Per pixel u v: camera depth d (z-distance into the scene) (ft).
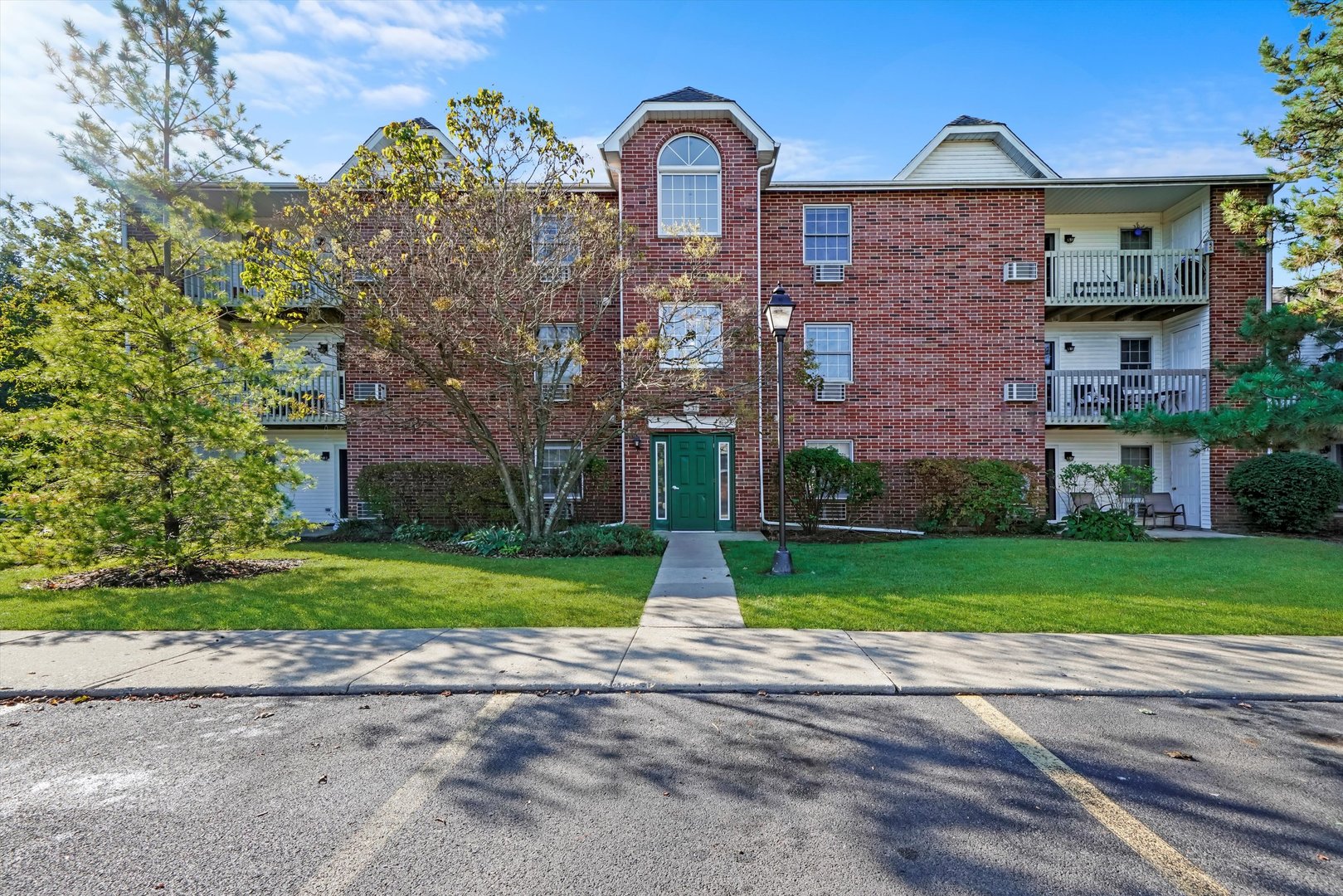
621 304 47.44
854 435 52.16
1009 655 19.71
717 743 14.25
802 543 42.68
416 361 38.96
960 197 52.16
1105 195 53.83
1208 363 52.54
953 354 52.08
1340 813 11.33
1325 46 39.42
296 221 45.14
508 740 14.39
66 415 29.86
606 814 11.33
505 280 39.63
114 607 25.34
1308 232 39.52
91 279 32.04
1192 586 28.40
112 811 11.50
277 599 26.55
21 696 17.07
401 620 23.59
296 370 36.35
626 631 22.36
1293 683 17.44
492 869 9.75
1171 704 16.51
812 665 18.93
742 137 48.55
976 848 10.30
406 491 49.83
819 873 9.66
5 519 31.91
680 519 49.73
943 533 48.57
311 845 10.42
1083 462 57.26
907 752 13.78
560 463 51.88
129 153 33.83
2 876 9.61
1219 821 11.08
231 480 31.78
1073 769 12.99
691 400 41.22
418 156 37.78
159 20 33.99
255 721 15.55
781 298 31.60
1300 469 46.57
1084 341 58.75
